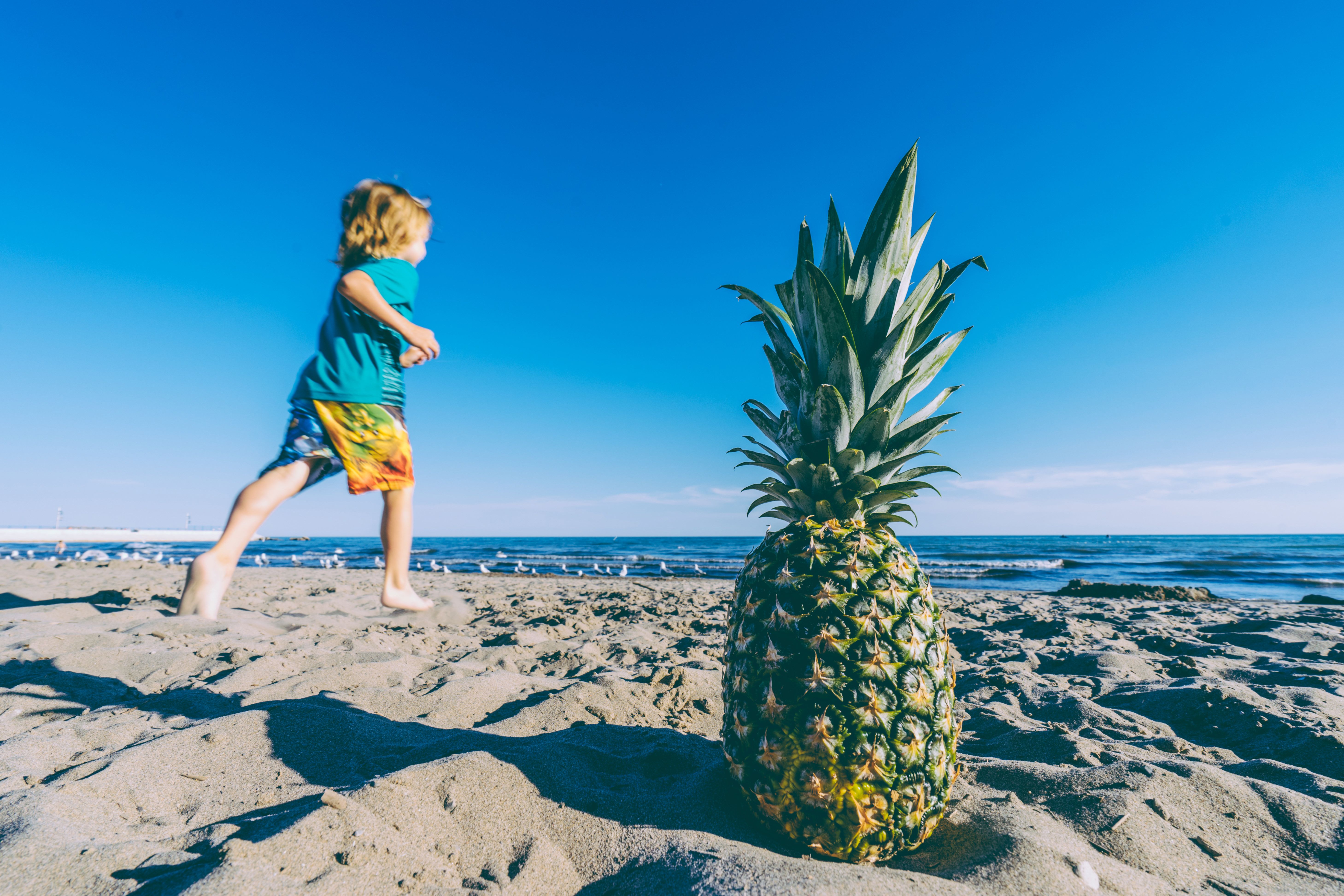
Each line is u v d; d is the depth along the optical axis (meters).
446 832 1.90
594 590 11.86
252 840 1.69
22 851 1.58
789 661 1.88
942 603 10.27
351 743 2.55
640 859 1.82
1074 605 9.95
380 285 2.78
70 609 5.47
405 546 3.03
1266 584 18.00
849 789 1.81
